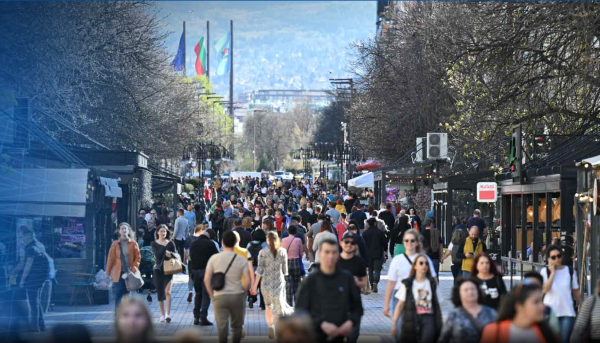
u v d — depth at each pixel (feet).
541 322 58.54
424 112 327.26
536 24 144.66
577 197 110.11
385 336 102.94
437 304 75.25
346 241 99.40
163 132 323.98
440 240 144.36
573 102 163.02
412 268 76.23
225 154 595.88
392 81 357.82
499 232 191.42
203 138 555.28
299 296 68.08
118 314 47.03
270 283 108.88
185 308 137.69
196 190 435.94
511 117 181.57
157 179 270.67
